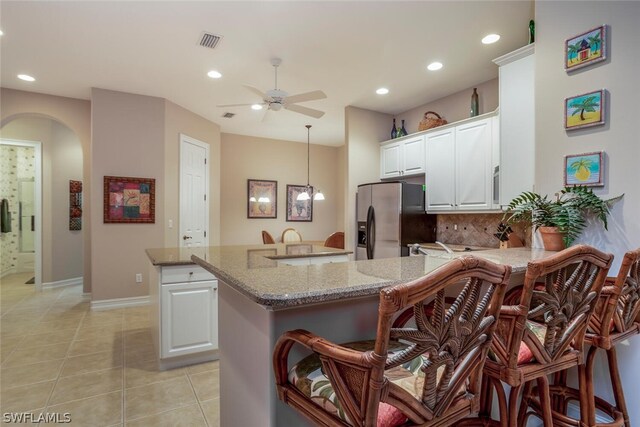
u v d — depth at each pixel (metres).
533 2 2.49
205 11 2.63
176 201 4.87
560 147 2.10
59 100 4.49
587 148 1.98
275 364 1.08
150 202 4.53
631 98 1.80
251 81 3.98
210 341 2.82
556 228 2.05
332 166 7.68
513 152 2.67
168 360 2.71
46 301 4.71
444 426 0.89
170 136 4.74
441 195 4.13
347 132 4.77
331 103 4.67
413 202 4.26
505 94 2.72
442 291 0.78
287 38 3.01
